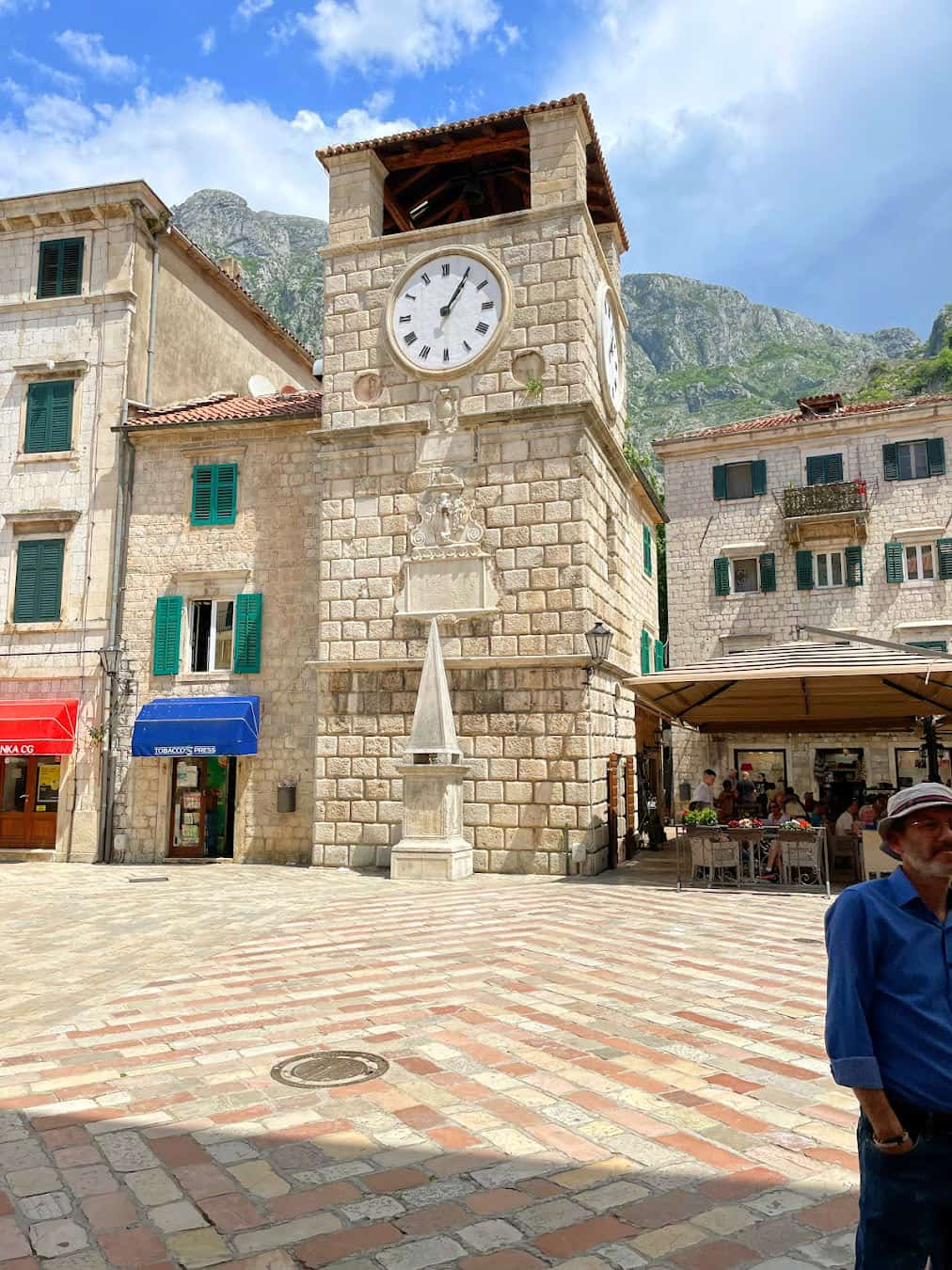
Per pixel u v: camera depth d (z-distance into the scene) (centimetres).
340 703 1850
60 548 2200
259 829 2020
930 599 2900
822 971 865
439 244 1905
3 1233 394
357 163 1997
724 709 1908
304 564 2081
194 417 2219
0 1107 538
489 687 1742
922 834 277
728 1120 511
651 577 2806
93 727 2127
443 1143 482
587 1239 386
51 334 2306
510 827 1694
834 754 2986
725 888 1463
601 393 1947
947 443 2945
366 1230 395
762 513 3155
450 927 1111
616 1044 643
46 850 2103
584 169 1914
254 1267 365
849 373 16125
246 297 2831
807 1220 401
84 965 936
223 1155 470
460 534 1803
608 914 1194
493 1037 662
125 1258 373
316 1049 639
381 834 1794
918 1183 260
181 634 2120
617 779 1894
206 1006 759
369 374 1914
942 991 269
